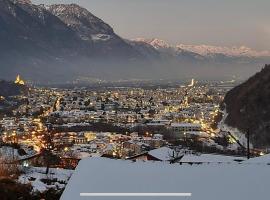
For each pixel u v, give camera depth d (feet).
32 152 257.14
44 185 135.33
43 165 222.69
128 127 613.11
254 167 73.67
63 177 163.32
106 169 74.69
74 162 252.01
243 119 502.79
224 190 66.13
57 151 306.35
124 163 77.97
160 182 69.36
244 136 453.99
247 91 576.20
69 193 65.92
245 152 360.48
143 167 75.56
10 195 107.24
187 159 176.45
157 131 572.92
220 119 628.69
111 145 407.64
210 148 397.80
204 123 625.41
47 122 625.00
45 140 307.58
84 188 67.46
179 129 584.40
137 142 420.77
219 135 492.13
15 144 258.16
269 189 65.92
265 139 416.46
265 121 447.83
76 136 476.13
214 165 75.51
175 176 71.36
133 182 69.41
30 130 509.35
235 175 70.69
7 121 603.67
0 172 149.59
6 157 194.29
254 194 64.80
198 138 482.28
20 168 171.01
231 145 424.05
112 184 68.74
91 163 77.36
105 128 594.24
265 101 488.02
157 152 249.34
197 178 70.44
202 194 65.26
